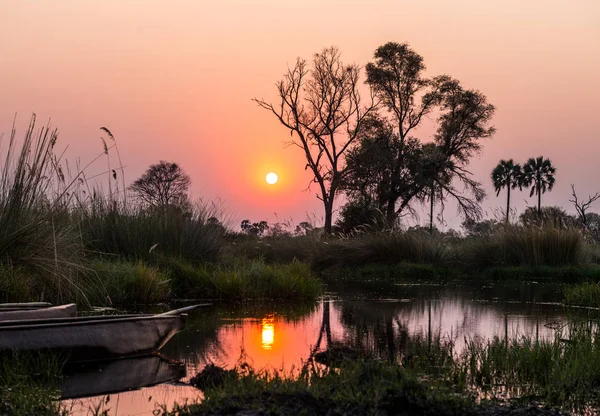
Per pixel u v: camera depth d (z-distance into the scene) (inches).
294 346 295.1
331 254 948.0
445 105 1856.5
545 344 270.7
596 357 241.8
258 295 508.1
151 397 210.7
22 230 385.7
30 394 201.8
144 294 451.8
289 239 1027.3
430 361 256.4
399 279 769.6
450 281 738.2
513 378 230.8
